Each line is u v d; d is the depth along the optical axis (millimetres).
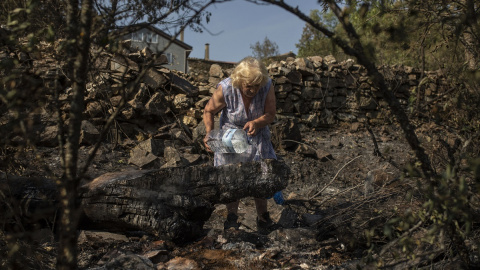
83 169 1619
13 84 1537
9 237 1980
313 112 7863
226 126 3379
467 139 1978
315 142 7105
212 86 7082
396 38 1897
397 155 6531
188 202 3043
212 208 3236
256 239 3109
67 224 1594
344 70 7941
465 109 2104
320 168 6105
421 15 2152
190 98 6820
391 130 7633
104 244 2934
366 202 3162
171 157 5645
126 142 5891
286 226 3482
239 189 3191
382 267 2178
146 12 1789
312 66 7855
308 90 7820
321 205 4074
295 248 3010
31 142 1663
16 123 1623
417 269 2193
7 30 1668
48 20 1814
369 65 1667
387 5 2090
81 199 2891
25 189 2773
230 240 3078
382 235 2818
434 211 1696
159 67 6652
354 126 7727
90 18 1569
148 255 2713
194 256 2799
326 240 3104
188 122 6625
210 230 3277
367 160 6461
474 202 2098
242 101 3246
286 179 3301
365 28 1896
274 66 7668
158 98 6371
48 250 2650
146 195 2938
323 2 1784
